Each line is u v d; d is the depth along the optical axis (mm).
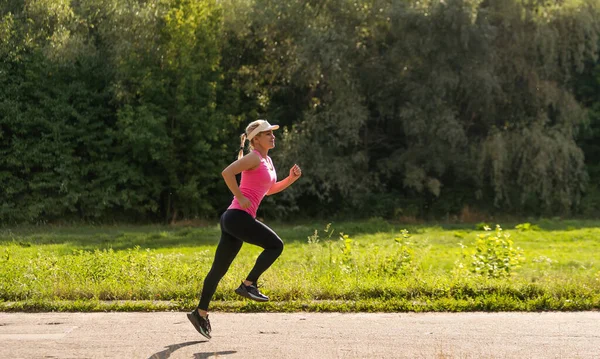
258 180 6117
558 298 7984
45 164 25516
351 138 26859
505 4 27969
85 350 5977
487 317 7309
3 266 9930
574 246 16797
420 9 26844
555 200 27188
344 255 10359
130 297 8289
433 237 19156
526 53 28234
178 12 25891
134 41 26188
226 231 6160
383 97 28406
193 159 26641
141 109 25094
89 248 16547
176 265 9891
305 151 26656
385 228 21891
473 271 9656
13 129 25438
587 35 28547
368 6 27688
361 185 27219
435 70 26797
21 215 25062
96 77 26500
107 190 25688
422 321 7105
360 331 6652
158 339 6367
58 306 7777
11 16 25266
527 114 28453
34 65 25500
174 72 26250
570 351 5930
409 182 26781
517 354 5820
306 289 8281
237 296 8055
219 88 27312
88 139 25891
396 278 9312
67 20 26344
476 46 26562
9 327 6891
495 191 27078
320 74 26828
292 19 27500
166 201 27641
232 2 28016
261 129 6137
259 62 29234
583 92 31172
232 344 6160
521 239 18562
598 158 31000
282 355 5777
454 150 26891
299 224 26578
